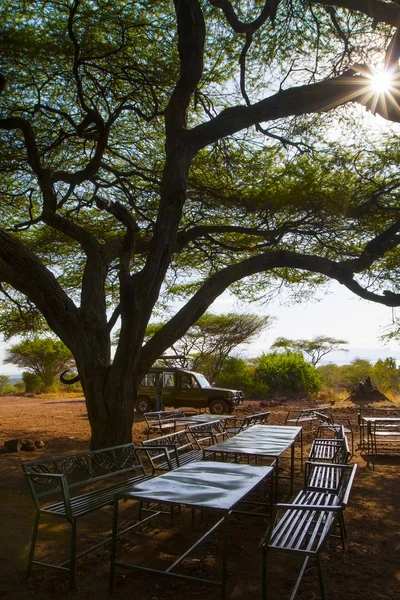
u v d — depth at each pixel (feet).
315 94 29.32
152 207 43.06
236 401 63.62
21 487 24.70
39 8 32.99
